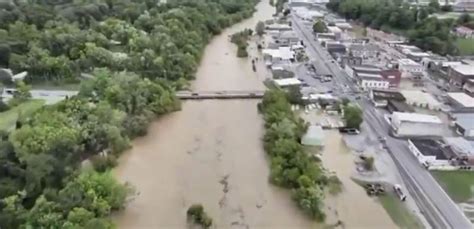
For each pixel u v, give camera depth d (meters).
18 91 139.62
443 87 164.50
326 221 89.69
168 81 154.88
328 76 169.00
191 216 88.62
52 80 159.38
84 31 187.88
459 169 108.19
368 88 156.50
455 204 95.31
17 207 82.62
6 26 195.38
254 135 125.44
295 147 108.00
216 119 134.75
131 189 93.81
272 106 132.50
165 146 118.12
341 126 129.50
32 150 98.50
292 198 96.44
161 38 180.75
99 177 90.56
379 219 90.62
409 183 102.69
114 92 126.44
